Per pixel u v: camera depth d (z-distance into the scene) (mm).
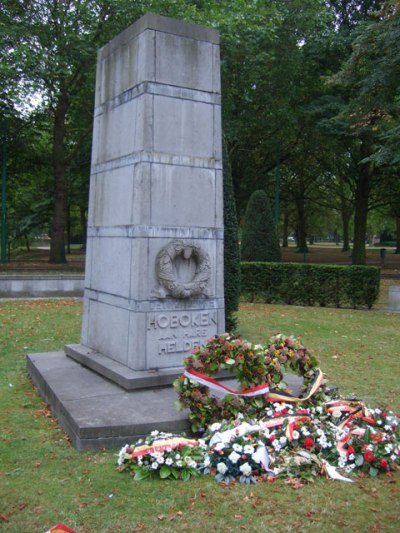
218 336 5441
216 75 7172
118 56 7398
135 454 4617
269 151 28750
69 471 4633
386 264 34219
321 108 24406
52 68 20125
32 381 7461
